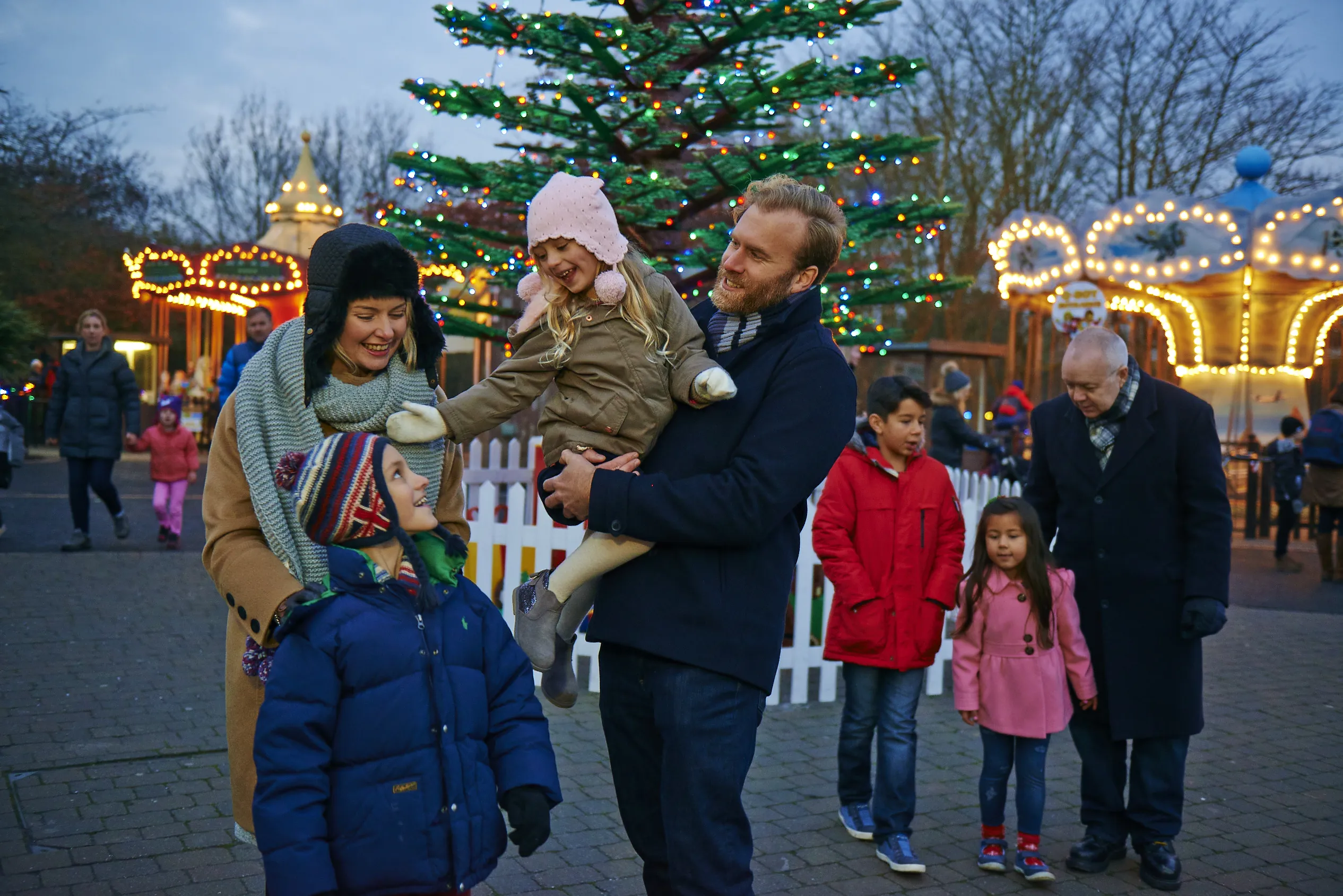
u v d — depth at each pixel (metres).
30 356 22.89
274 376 2.25
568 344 2.34
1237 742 5.53
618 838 3.92
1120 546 3.88
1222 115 25.91
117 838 3.73
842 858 3.88
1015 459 11.95
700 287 7.57
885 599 3.92
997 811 3.84
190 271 23.64
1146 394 3.89
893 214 7.14
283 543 2.18
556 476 2.36
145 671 5.84
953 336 30.03
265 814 1.94
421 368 2.42
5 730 4.79
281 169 42.09
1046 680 3.76
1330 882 3.84
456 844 2.04
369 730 2.03
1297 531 15.15
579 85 6.60
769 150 6.57
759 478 2.27
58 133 30.09
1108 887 3.76
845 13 6.41
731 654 2.32
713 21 6.63
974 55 26.88
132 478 17.22
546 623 2.42
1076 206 27.75
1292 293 18.25
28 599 7.46
